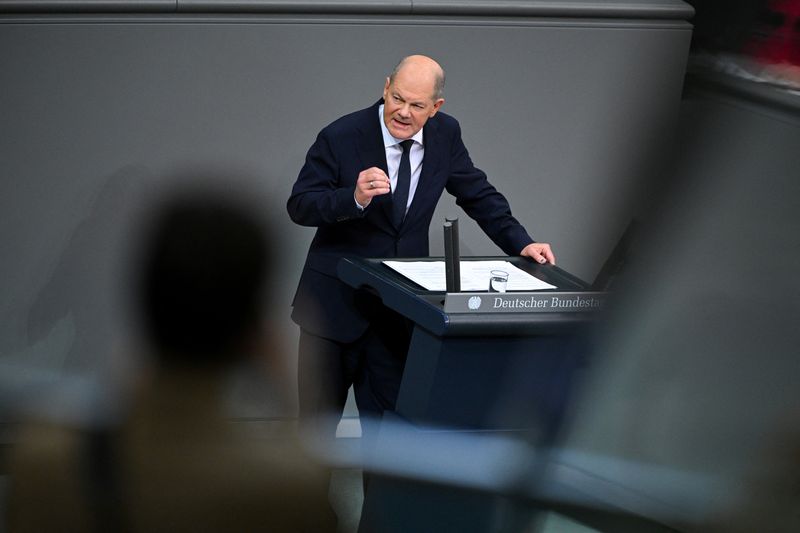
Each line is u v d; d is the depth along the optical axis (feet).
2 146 33.71
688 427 27.94
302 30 34.19
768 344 27.94
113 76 33.65
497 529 22.81
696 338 27.99
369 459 28.58
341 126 27.91
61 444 8.18
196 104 34.30
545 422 22.79
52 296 34.91
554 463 23.32
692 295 26.99
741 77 34.55
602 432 28.66
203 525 7.68
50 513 8.10
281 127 34.86
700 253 26.13
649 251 24.13
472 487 22.72
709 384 27.94
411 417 22.81
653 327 26.55
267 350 7.33
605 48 36.14
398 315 27.81
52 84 33.45
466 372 22.02
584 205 37.24
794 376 26.66
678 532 27.43
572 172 37.01
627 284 24.94
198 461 7.61
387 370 28.22
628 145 36.94
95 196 34.47
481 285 23.45
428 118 28.09
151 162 34.50
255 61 34.19
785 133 32.07
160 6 33.32
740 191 28.84
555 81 36.19
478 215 29.63
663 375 28.30
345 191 26.23
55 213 34.47
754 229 28.71
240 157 34.91
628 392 28.68
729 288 28.12
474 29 35.22
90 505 7.88
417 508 22.89
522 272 25.32
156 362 7.19
